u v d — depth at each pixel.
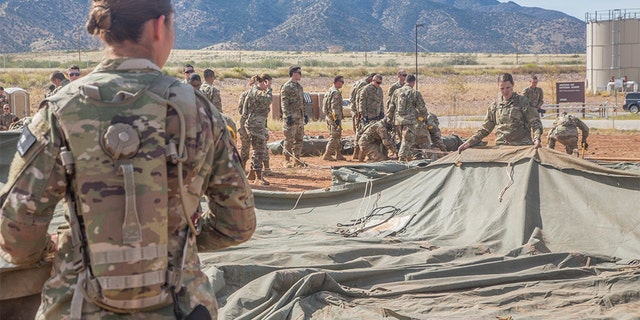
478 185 8.81
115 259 2.37
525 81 78.69
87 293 2.41
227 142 2.69
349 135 24.84
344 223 9.06
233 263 6.65
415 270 6.89
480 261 7.27
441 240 8.18
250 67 103.19
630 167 9.48
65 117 2.41
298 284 6.02
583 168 8.42
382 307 5.86
